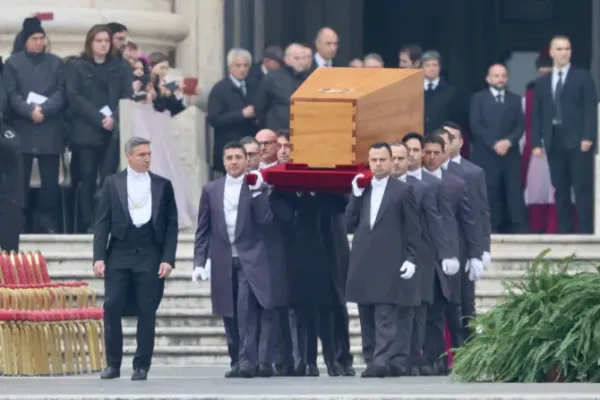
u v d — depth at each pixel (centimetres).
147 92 4541
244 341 3544
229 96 4631
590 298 3212
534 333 3209
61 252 4397
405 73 3662
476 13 6456
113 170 4534
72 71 4512
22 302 3759
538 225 4825
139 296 3462
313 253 3581
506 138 4628
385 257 3466
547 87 4641
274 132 3741
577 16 6456
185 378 3528
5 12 5012
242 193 3575
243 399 2886
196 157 4869
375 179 3475
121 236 3459
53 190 4534
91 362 3819
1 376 3675
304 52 4553
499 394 2875
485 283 4334
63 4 5047
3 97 4434
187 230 4634
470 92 6462
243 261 3553
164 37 5181
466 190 3703
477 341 3284
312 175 3475
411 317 3509
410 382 3281
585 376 3177
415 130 3706
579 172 4631
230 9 5316
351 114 3459
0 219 4200
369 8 6462
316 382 3319
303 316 3603
